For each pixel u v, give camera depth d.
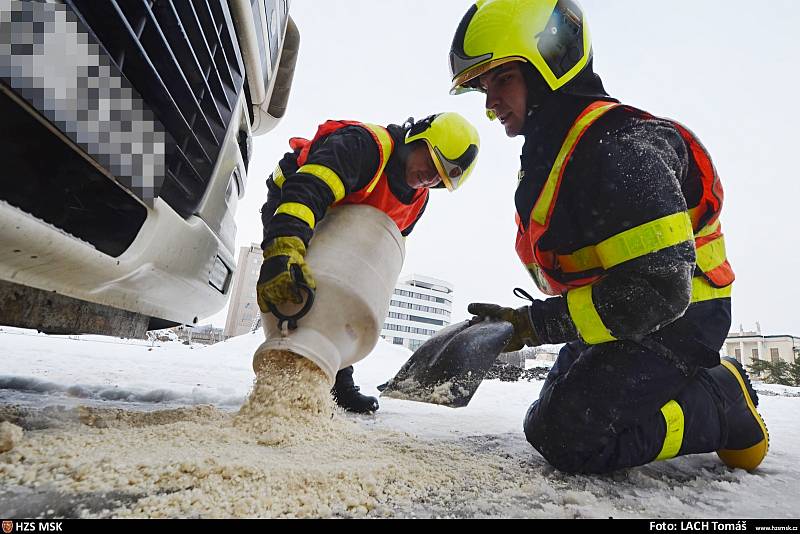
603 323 1.38
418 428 2.43
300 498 1.04
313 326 1.74
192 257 2.03
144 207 1.60
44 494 0.96
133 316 2.15
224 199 2.35
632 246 1.33
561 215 1.57
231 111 2.26
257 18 2.41
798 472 1.79
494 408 3.86
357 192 2.22
